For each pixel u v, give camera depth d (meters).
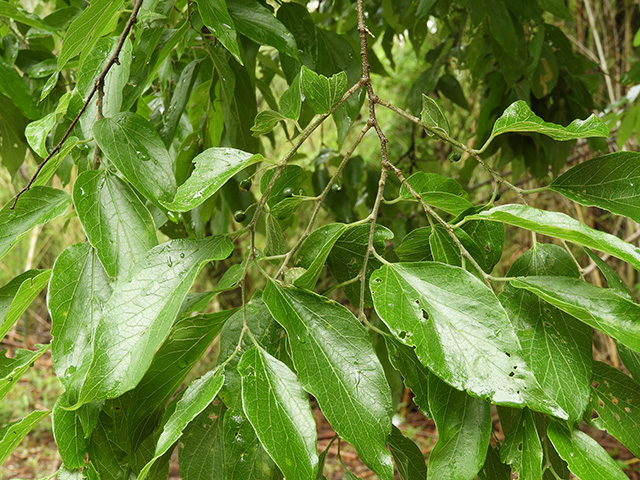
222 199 0.57
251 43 0.44
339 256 0.29
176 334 0.27
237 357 0.26
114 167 0.30
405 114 0.28
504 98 0.63
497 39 0.53
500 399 0.21
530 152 0.66
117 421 0.29
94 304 0.27
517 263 0.28
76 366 0.26
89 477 0.27
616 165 0.28
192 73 0.42
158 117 0.48
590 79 0.66
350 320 0.24
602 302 0.24
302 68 0.26
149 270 0.26
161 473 0.29
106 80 0.31
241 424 0.24
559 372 0.24
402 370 0.25
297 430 0.22
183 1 0.44
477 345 0.22
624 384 0.26
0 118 0.51
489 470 0.28
